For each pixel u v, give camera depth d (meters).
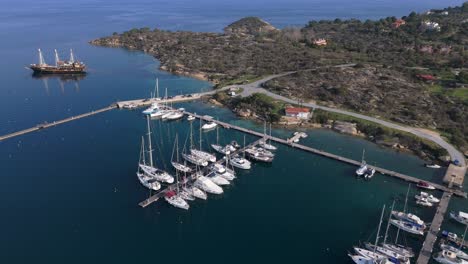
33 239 96.62
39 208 108.75
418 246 97.12
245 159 136.75
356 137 160.62
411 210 111.44
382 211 103.00
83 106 193.50
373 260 89.00
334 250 95.19
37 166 132.25
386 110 178.12
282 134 163.25
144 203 110.94
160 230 101.56
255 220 106.31
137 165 133.25
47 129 164.62
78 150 145.12
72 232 99.56
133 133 161.88
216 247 95.75
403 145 150.62
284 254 93.62
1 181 122.25
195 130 166.38
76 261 89.88
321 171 133.50
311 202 114.94
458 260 89.88
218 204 113.50
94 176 126.06
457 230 103.06
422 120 166.88
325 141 156.88
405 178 127.12
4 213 106.25
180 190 117.88
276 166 137.00
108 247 94.81
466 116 168.88
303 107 181.25
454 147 145.50
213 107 194.75
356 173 129.88
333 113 176.25
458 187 122.12
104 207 110.00
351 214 109.44
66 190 117.69
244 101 191.38
